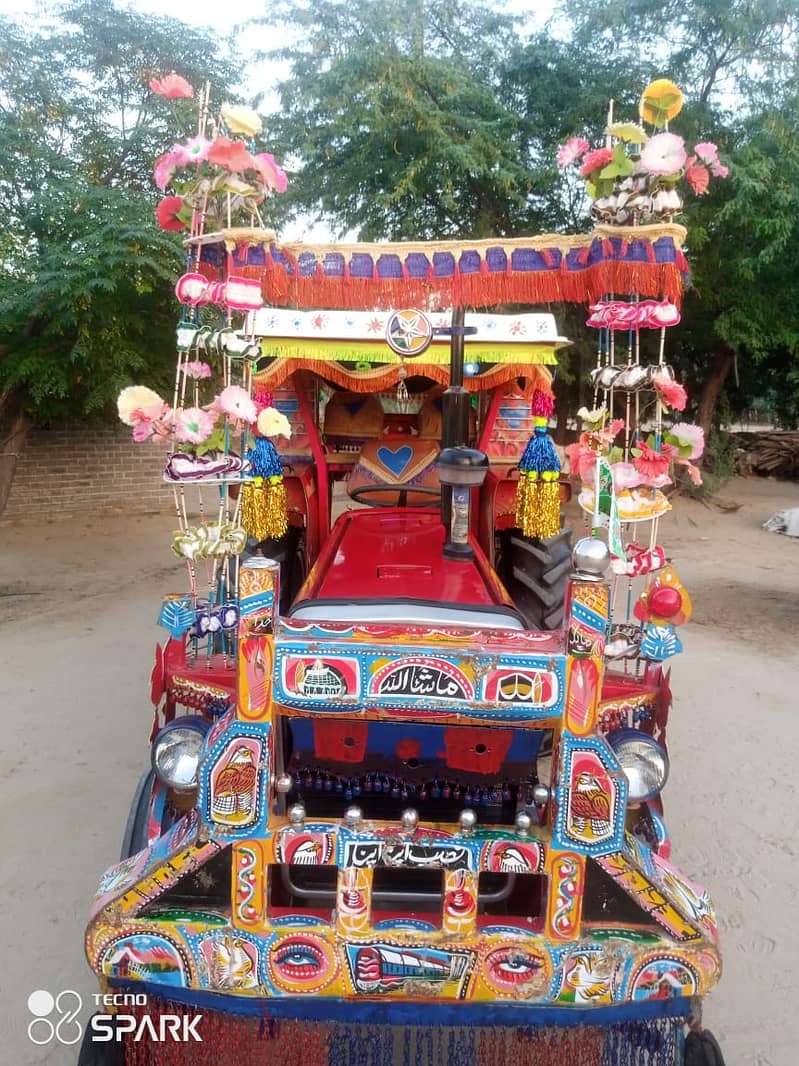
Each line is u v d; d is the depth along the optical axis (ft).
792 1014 9.08
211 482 8.95
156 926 6.63
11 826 12.51
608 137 8.56
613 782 6.64
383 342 11.53
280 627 7.09
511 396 13.64
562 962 6.66
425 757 8.64
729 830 12.98
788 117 39.91
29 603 25.99
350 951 6.64
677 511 46.06
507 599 9.52
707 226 41.68
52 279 25.08
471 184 41.65
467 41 43.55
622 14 40.04
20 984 9.25
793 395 66.33
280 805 7.80
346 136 40.32
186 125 29.48
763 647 22.67
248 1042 7.11
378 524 11.74
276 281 8.69
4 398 28.89
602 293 8.39
